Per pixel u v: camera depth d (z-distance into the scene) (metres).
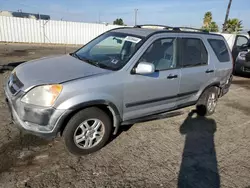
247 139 4.02
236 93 7.02
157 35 3.62
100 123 3.14
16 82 2.94
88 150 3.12
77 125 2.92
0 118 3.91
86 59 3.64
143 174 2.84
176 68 3.87
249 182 2.86
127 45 3.57
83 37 22.55
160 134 3.92
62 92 2.67
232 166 3.17
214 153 3.47
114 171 2.84
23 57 11.30
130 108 3.40
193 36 4.22
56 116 2.68
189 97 4.34
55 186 2.50
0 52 12.55
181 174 2.90
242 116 5.12
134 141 3.61
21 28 19.16
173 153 3.37
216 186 2.74
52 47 18.28
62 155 3.08
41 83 2.68
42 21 19.97
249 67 8.95
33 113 2.65
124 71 3.18
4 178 2.54
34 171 2.71
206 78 4.45
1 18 18.00
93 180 2.65
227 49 5.09
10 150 3.07
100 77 2.96
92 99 2.86
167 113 4.17
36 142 3.31
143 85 3.39
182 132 4.07
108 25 23.44
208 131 4.21
